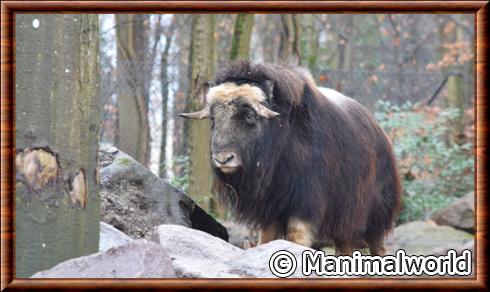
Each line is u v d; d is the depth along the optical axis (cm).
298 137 861
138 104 1627
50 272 521
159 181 880
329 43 3384
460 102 1942
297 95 855
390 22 3347
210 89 838
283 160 852
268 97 834
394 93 1848
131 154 1630
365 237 1012
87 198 560
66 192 545
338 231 909
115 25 1869
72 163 546
